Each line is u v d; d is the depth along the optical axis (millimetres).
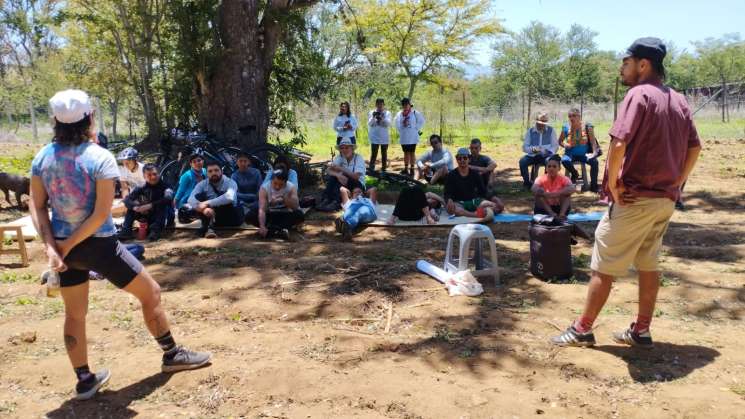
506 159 17266
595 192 11688
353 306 5402
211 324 5031
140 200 8211
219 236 8383
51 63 28672
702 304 5379
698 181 12930
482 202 9117
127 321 5039
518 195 11625
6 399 3756
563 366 4086
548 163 8164
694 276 6172
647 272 4184
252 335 4715
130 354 4387
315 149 20422
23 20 27828
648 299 4238
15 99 32094
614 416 3477
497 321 4977
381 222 8875
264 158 12141
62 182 3326
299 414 3531
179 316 5203
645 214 3920
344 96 28406
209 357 4102
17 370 4113
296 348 4453
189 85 13492
